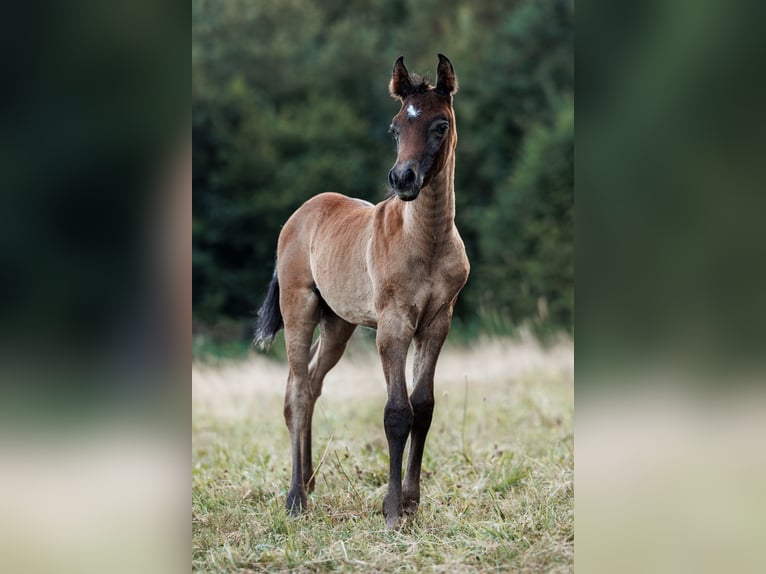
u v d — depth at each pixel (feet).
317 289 39.52
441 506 34.32
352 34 163.02
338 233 37.91
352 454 42.65
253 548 31.53
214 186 137.08
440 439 45.62
